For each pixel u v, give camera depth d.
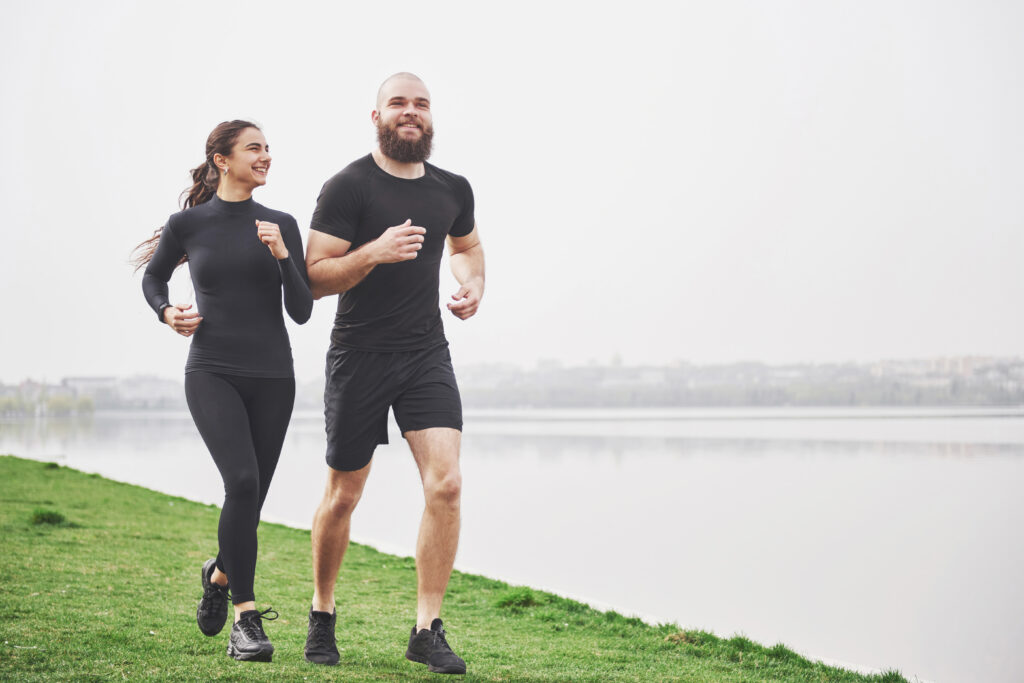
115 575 5.96
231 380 3.52
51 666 3.40
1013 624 7.24
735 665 4.65
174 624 4.46
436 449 3.59
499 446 33.50
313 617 3.78
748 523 13.77
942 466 21.88
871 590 8.71
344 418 3.66
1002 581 9.23
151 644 3.94
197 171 3.83
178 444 34.72
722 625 7.07
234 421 3.45
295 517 13.44
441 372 3.73
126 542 7.58
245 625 3.36
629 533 12.89
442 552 3.54
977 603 8.14
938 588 8.83
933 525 13.28
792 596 8.41
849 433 38.44
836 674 4.59
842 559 10.62
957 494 16.73
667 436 39.16
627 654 4.74
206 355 3.53
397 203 3.70
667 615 7.42
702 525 13.64
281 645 4.36
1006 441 30.77
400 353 3.66
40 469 14.48
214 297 3.58
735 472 21.89
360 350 3.65
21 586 5.35
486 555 10.91
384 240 3.42
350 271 3.45
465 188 3.97
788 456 26.23
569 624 5.66
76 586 5.45
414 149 3.65
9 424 69.06
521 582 7.92
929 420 53.12
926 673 5.70
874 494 17.03
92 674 3.26
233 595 3.38
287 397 3.64
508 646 4.80
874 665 5.88
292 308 3.45
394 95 3.67
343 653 4.15
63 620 4.41
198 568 6.48
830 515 14.48
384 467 25.25
